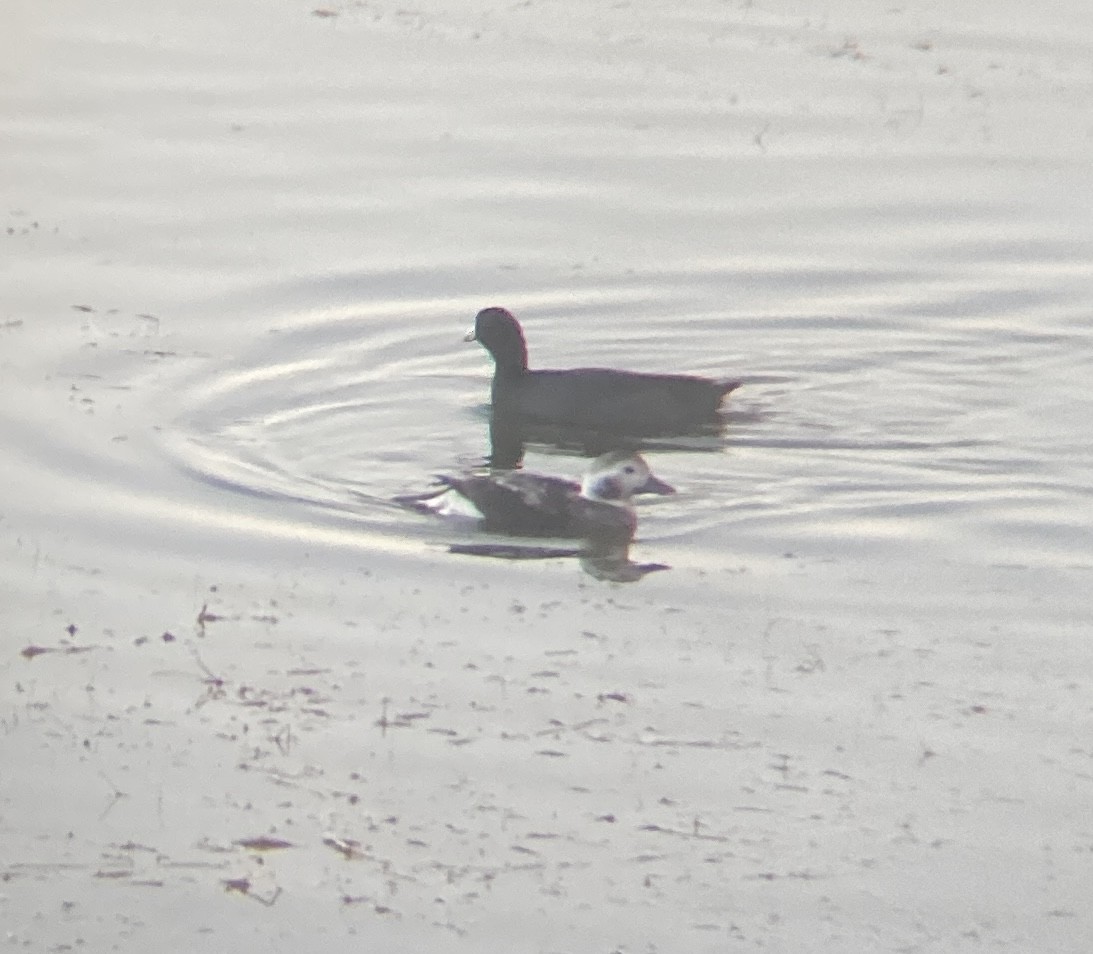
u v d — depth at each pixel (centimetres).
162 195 2491
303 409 1981
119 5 3238
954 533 1712
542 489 1748
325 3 3256
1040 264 2338
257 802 1291
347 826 1264
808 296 2270
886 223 2442
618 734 1377
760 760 1348
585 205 2481
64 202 2467
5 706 1403
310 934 1158
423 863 1228
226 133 2688
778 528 1728
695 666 1478
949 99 2819
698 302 2255
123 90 2847
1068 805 1292
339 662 1475
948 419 1980
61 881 1208
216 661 1472
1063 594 1593
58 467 1809
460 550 1680
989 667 1476
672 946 1150
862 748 1362
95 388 1989
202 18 3175
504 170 2578
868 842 1253
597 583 1619
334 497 1781
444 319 2206
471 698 1425
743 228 2431
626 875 1217
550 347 2170
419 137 2680
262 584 1602
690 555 1675
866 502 1780
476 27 3136
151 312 2180
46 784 1308
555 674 1462
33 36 3072
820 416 1992
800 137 2688
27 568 1617
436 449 1917
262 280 2269
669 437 1956
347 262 2320
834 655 1495
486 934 1159
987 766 1339
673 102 2809
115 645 1495
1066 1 3253
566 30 3130
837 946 1152
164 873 1216
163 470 1816
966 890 1205
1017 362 2116
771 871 1222
